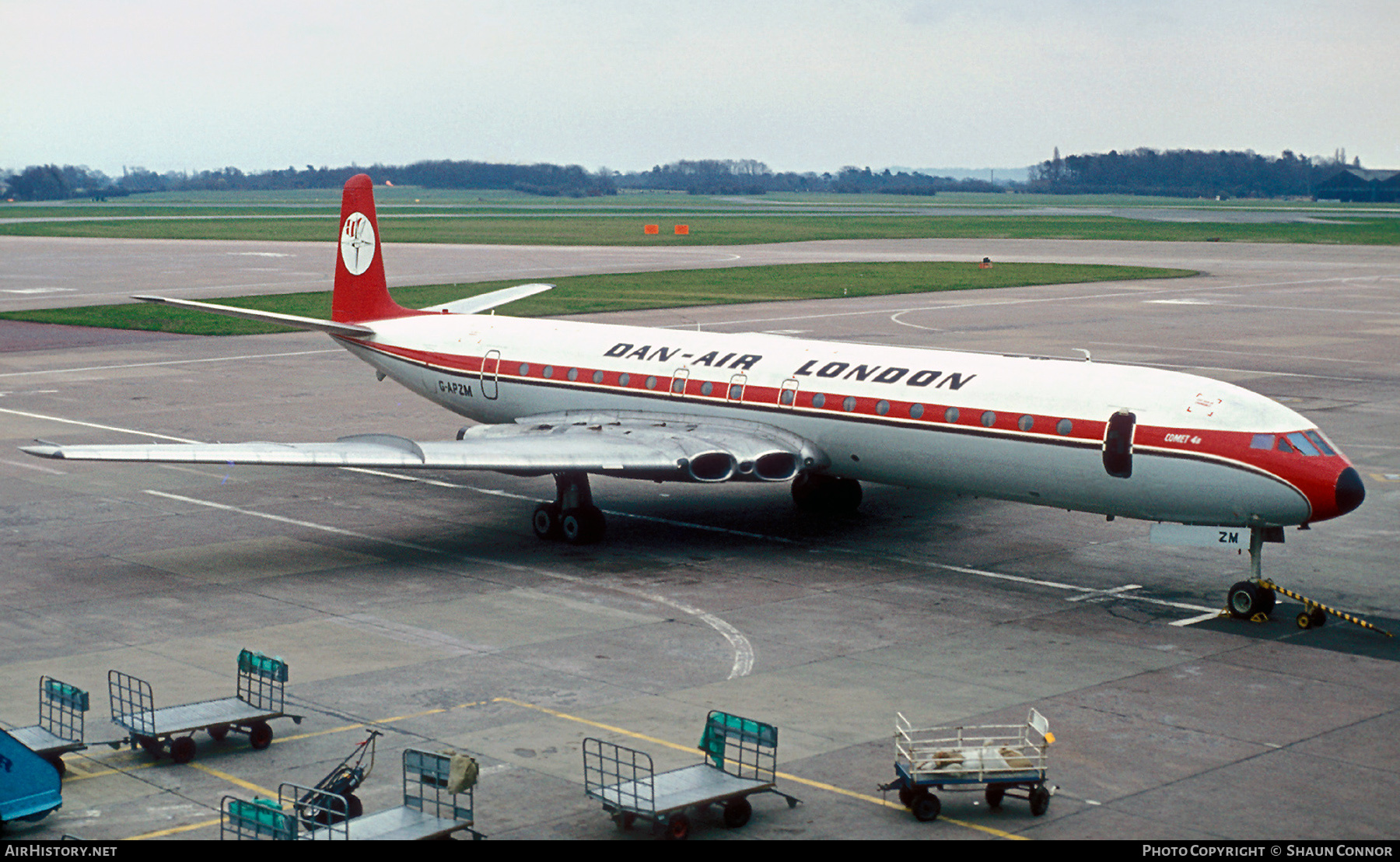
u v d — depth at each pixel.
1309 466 24.75
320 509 34.72
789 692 21.44
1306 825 16.61
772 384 31.94
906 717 20.31
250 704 19.70
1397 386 52.88
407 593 27.11
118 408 48.09
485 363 37.84
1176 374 27.38
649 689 21.56
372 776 18.23
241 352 64.00
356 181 41.16
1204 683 21.92
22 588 27.12
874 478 31.09
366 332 40.78
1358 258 125.38
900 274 106.69
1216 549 30.92
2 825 16.44
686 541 31.69
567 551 30.69
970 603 26.58
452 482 38.44
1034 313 78.88
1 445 41.53
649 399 34.06
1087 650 23.66
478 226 194.50
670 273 106.75
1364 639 24.34
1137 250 137.12
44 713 20.16
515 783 17.95
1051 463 27.44
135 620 25.06
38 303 84.56
